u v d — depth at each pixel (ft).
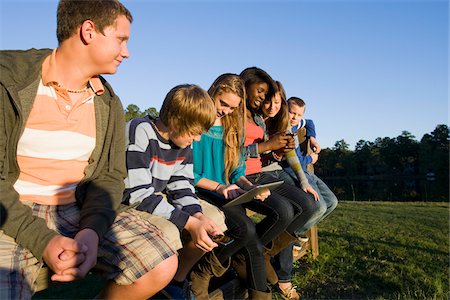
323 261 16.30
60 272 5.19
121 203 7.44
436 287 13.57
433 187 113.80
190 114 7.40
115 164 6.96
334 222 26.58
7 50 6.28
